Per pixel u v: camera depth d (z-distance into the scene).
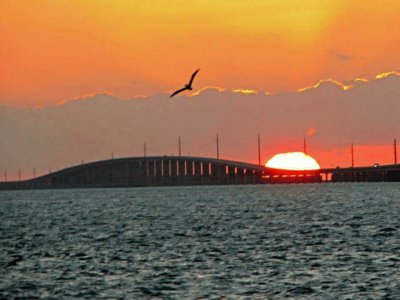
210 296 119.38
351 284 126.00
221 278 132.38
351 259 150.88
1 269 148.50
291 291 121.88
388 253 158.50
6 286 130.50
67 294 123.81
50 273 142.25
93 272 142.00
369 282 127.19
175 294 121.19
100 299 120.06
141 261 153.88
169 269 142.62
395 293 119.81
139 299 118.88
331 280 129.12
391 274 133.62
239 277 133.00
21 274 141.88
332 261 148.75
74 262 155.62
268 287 124.75
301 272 136.88
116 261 154.88
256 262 149.12
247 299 117.25
